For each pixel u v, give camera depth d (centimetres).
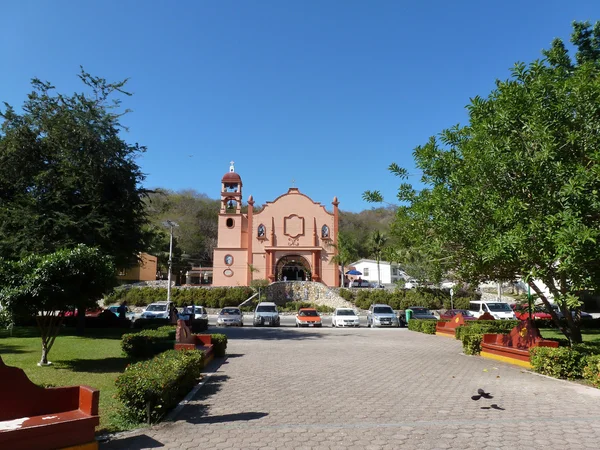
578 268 854
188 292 4416
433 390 825
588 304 4291
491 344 1300
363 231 9675
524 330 1179
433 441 529
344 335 2167
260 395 786
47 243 1702
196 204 9594
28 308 934
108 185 1969
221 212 5194
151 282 4862
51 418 461
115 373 964
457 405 707
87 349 1353
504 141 981
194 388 843
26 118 1877
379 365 1154
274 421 617
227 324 2914
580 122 944
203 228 8850
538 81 970
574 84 948
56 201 1777
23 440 420
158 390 612
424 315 2955
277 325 2969
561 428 579
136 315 3694
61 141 1878
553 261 891
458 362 1207
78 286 991
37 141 1900
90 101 1914
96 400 480
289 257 5072
